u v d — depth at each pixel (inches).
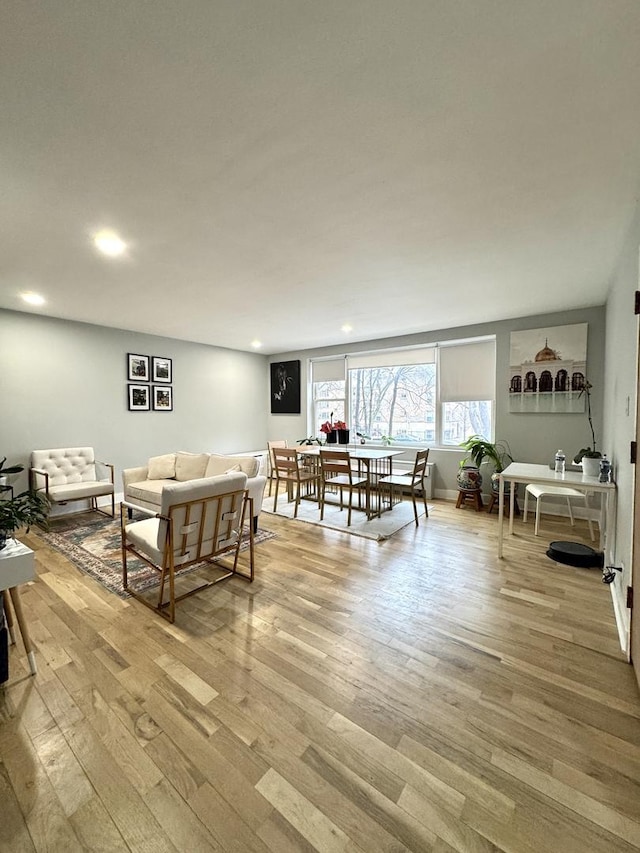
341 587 103.3
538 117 55.2
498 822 43.6
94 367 191.0
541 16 40.5
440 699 62.7
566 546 124.6
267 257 106.1
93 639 79.2
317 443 243.0
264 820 43.8
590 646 77.4
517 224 88.4
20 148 60.5
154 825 43.3
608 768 50.4
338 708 60.7
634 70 46.8
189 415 237.5
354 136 59.2
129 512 171.9
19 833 42.6
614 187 73.4
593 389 163.5
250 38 43.0
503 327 186.4
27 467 167.8
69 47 43.8
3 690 64.3
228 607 92.5
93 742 54.2
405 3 39.3
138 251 101.0
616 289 113.1
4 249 98.6
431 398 221.0
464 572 113.2
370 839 41.8
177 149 61.7
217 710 60.1
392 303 154.6
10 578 64.4
